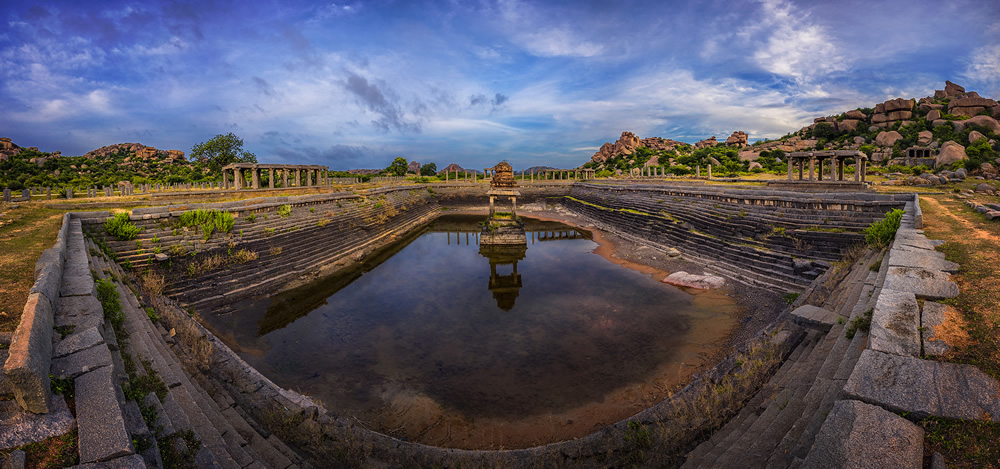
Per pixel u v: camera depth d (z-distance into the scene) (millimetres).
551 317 16891
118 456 4254
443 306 18484
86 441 4328
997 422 4379
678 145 136125
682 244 27125
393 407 10844
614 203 45594
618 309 17531
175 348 10375
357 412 10602
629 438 8023
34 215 17656
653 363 12852
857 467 4000
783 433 5742
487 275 23781
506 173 33844
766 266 20312
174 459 4961
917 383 5141
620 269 24000
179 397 6691
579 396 11219
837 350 7383
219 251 19922
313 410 9281
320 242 26781
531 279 22578
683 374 12102
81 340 6191
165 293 16609
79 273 9891
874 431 4438
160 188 38531
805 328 10297
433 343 14672
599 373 12375
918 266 9602
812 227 20812
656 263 24531
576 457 7898
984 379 5082
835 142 91688
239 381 10305
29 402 4551
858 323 7707
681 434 7551
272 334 15414
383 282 22391
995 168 44250
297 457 7359
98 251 15031
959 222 14602
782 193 24250
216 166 52031
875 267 12047
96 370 5527
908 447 4203
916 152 61406
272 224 24297
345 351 14094
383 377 12398
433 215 55344
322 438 8297
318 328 16000
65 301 7961
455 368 12891
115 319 8578
